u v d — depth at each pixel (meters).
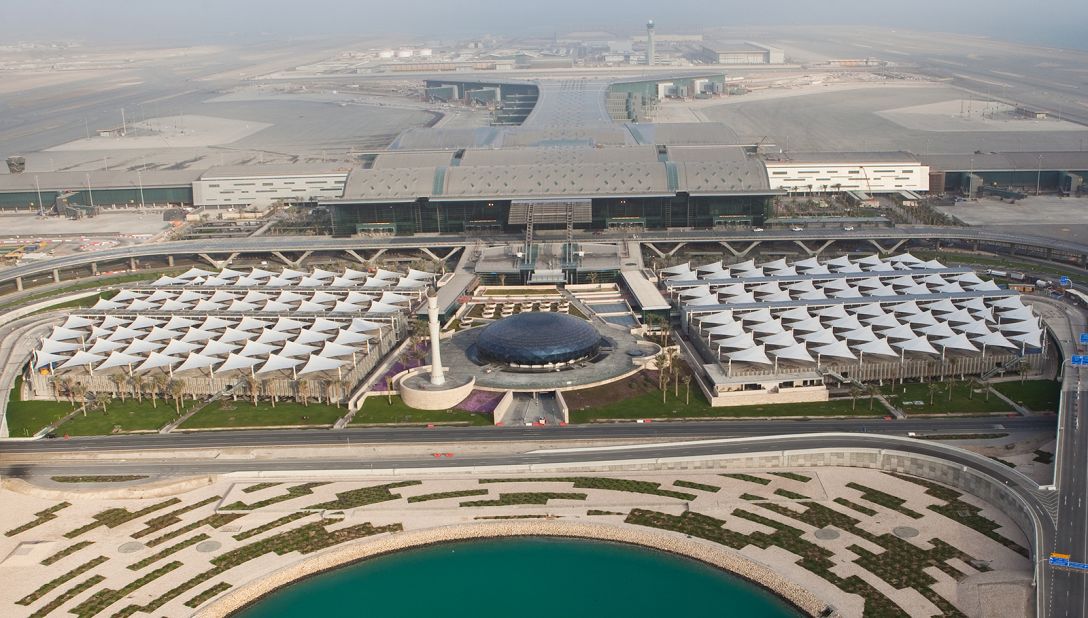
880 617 157.00
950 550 175.25
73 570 175.75
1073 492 187.50
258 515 194.38
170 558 179.25
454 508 194.50
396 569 179.00
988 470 196.38
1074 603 155.75
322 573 177.88
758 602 166.62
